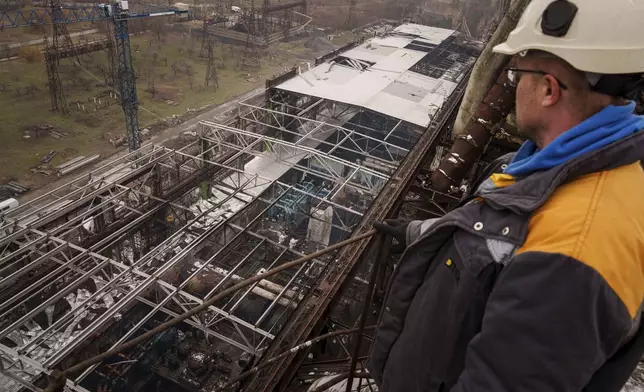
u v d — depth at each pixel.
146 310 16.73
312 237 20.83
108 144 37.62
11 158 33.97
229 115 44.69
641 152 1.38
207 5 78.94
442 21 74.12
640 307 1.39
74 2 62.03
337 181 21.39
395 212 8.48
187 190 21.16
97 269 14.87
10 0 62.50
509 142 9.63
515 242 1.45
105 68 51.16
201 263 18.52
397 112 29.81
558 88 1.50
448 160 8.64
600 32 1.42
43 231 16.38
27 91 43.72
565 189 1.42
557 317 1.24
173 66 53.03
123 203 19.48
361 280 16.64
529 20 1.61
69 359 14.35
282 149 25.30
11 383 13.03
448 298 1.68
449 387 1.74
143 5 62.03
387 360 2.15
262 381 4.43
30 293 15.84
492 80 9.41
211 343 16.17
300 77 33.50
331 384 4.43
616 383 1.46
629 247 1.26
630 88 1.42
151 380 15.13
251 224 18.25
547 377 1.25
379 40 45.34
